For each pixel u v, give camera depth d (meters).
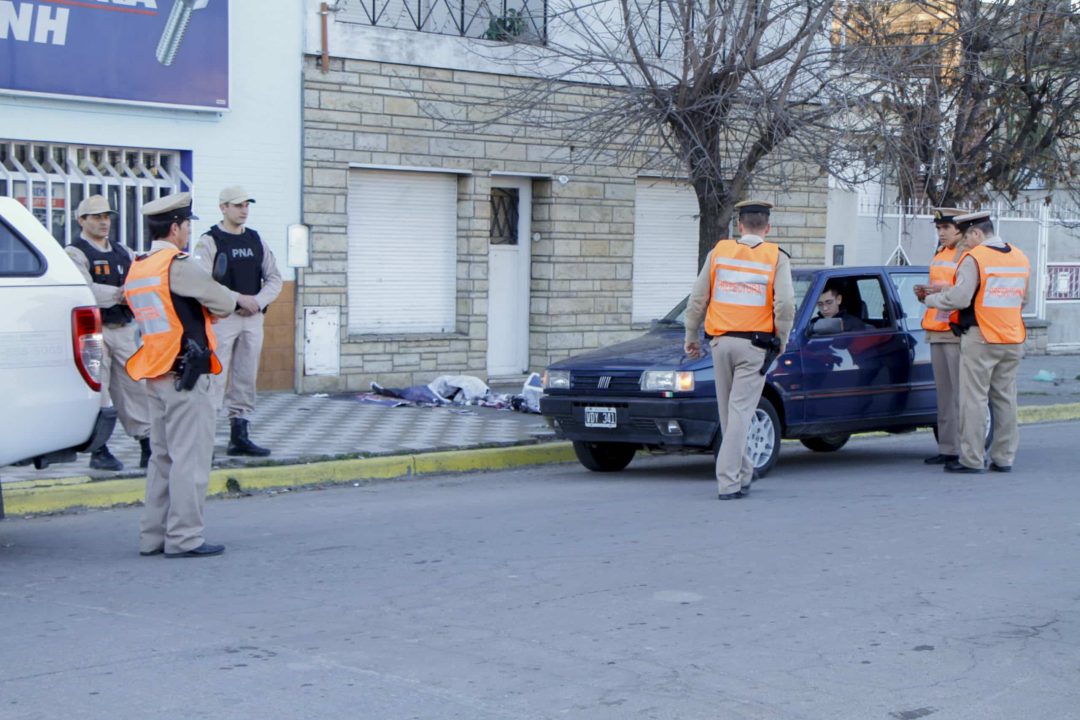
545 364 17.06
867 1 14.12
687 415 10.16
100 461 10.04
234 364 10.61
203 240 10.32
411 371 16.03
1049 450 12.70
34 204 13.35
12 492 9.12
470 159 16.17
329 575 7.21
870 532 8.37
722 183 13.39
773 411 10.59
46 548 8.02
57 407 7.43
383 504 9.70
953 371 11.18
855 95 13.48
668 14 15.72
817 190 18.98
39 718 4.88
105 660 5.60
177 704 5.04
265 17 14.65
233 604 6.57
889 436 14.38
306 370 15.28
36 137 13.22
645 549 7.87
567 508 9.41
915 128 14.35
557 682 5.32
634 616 6.33
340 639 5.92
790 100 13.65
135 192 14.07
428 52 15.73
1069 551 7.82
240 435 10.77
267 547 8.01
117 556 7.77
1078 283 23.80
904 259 20.62
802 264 19.09
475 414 14.09
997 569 7.34
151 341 7.51
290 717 4.89
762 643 5.89
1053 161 16.84
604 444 11.32
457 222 16.48
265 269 10.59
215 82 14.15
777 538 8.18
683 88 13.09
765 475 10.65
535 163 16.64
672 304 18.38
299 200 15.07
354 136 15.34
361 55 15.29
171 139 14.10
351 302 15.77
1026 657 5.73
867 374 11.20
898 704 5.11
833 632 6.07
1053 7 15.99
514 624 6.18
